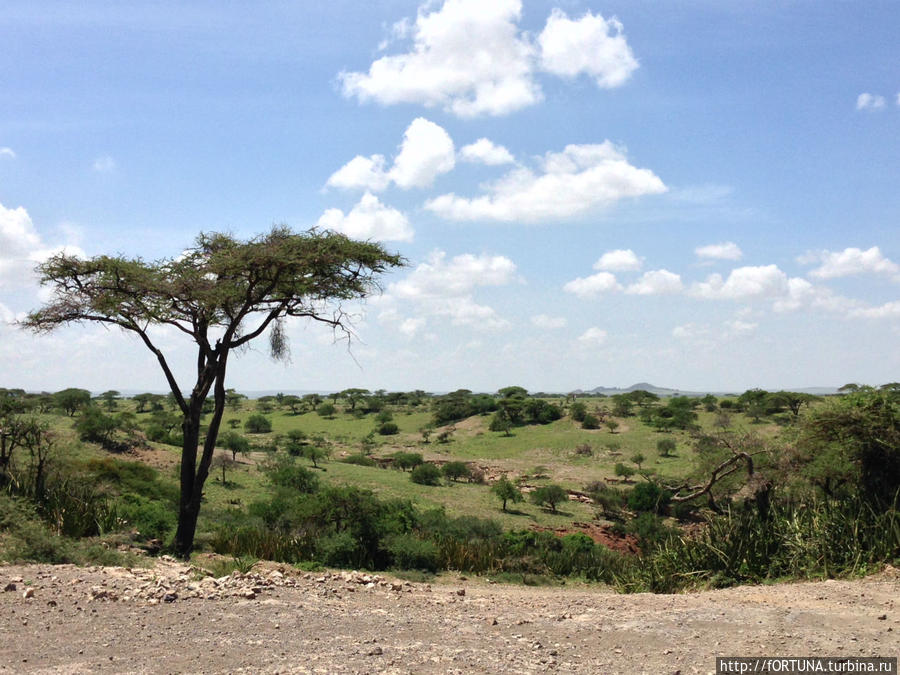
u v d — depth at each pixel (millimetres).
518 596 11062
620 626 7715
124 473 30453
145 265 16219
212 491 39375
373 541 21250
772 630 7254
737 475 15211
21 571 9633
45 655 6098
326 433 99125
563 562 23734
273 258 15938
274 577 10281
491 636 7277
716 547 13258
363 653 6391
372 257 17094
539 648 6844
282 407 147250
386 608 8734
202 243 16891
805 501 13391
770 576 12227
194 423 16219
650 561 14602
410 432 106500
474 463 73062
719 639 7031
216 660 6070
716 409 102438
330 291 17516
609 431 89625
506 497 45125
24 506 13766
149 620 7383
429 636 7191
